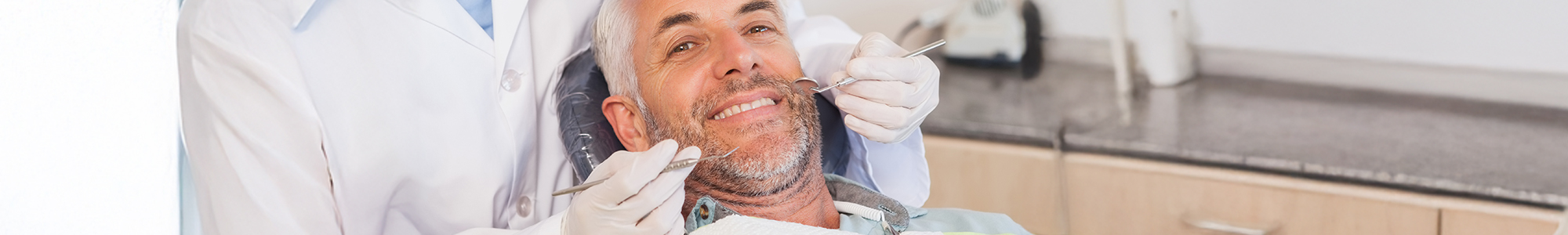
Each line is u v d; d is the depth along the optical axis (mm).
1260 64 1635
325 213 1040
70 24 1135
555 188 1205
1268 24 1619
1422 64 1505
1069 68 1737
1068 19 1725
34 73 1129
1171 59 1662
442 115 1105
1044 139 1754
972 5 1758
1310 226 1546
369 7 1052
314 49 1022
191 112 1000
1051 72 1746
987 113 1782
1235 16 1637
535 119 1163
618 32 1100
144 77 1173
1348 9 1548
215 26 972
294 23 999
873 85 1122
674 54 1080
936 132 1844
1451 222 1432
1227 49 1655
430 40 1082
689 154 933
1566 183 1348
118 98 1166
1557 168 1352
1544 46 1399
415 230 1185
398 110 1080
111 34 1149
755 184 1094
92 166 1174
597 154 1107
